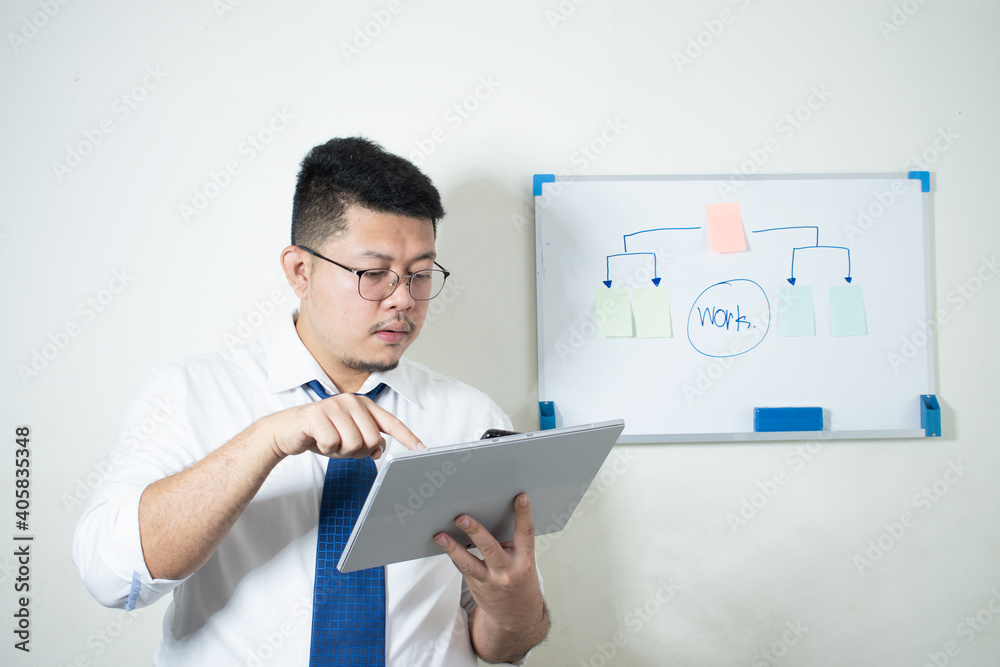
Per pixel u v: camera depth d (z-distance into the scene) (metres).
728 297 1.28
